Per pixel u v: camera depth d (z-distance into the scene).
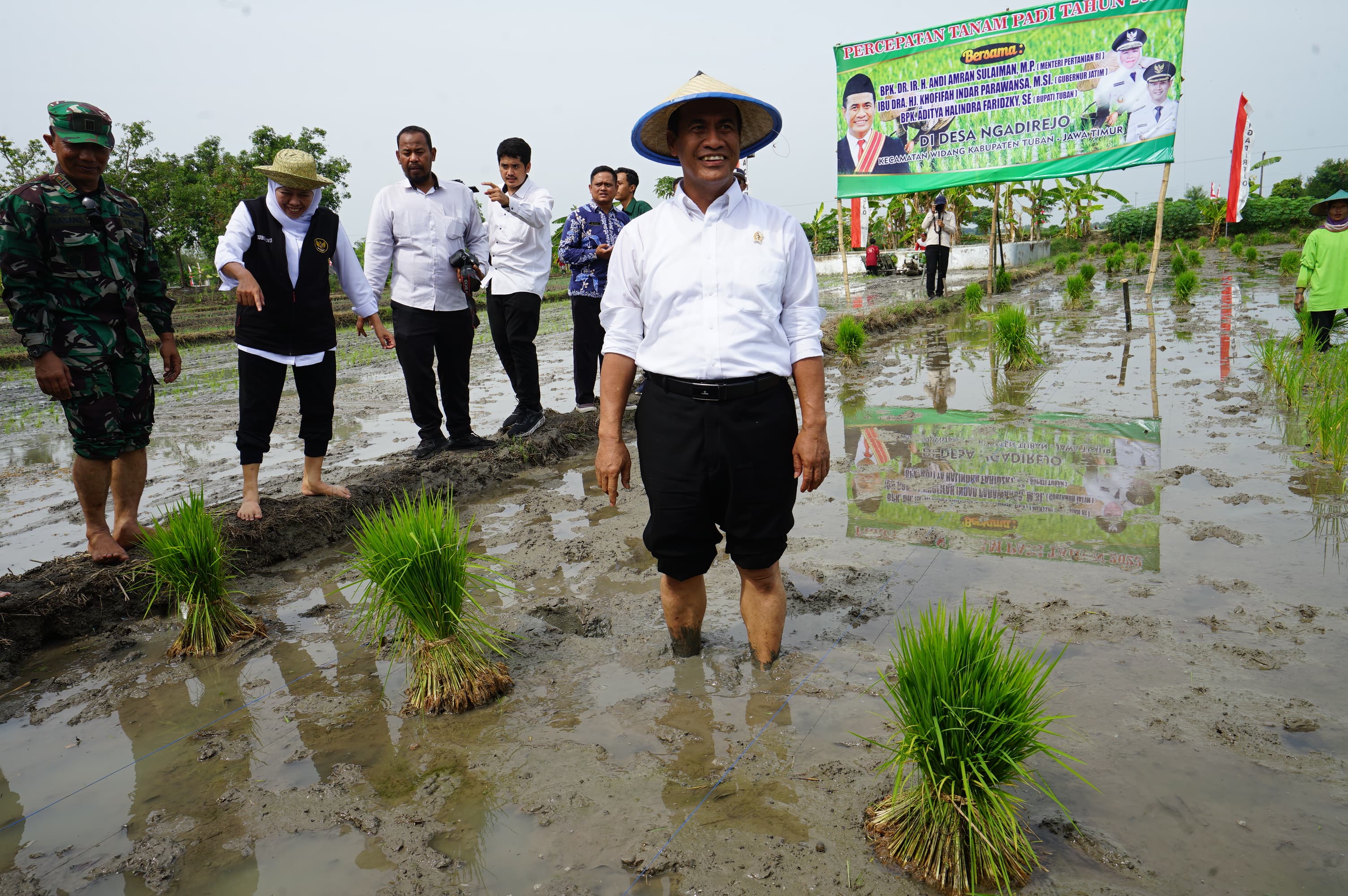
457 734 2.45
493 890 1.80
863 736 2.28
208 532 3.11
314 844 1.99
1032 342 9.82
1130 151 10.83
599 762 2.26
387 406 7.92
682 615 2.81
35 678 2.96
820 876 1.81
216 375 11.12
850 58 12.31
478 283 5.03
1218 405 6.06
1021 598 3.12
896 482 4.69
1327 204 7.41
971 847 1.74
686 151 2.47
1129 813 1.96
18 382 11.51
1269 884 1.72
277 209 3.93
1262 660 2.58
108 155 3.34
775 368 2.51
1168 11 10.30
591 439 6.08
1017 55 11.23
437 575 2.58
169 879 1.89
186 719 2.61
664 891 1.78
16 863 1.97
